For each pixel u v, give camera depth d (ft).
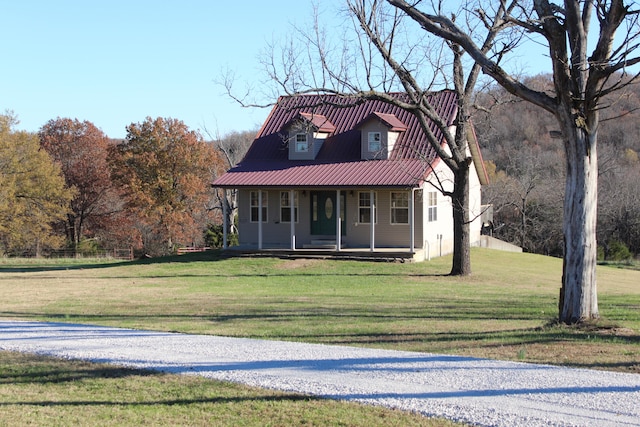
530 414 26.55
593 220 45.32
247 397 30.48
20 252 187.93
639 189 179.01
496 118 220.64
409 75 80.23
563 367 33.83
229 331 47.26
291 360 36.70
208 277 93.25
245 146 238.27
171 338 44.27
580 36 42.86
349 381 32.12
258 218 115.55
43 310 62.28
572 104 43.47
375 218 109.60
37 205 185.16
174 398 30.89
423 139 108.68
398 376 32.73
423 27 47.44
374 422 26.66
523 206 177.58
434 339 42.88
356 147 112.16
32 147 183.21
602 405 27.50
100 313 59.16
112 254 193.36
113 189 222.28
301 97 124.06
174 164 193.47
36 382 34.24
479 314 56.13
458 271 90.89
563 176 187.83
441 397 29.14
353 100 118.42
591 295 45.52
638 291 84.23
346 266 98.84
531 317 54.03
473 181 132.16
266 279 89.61
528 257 125.70
